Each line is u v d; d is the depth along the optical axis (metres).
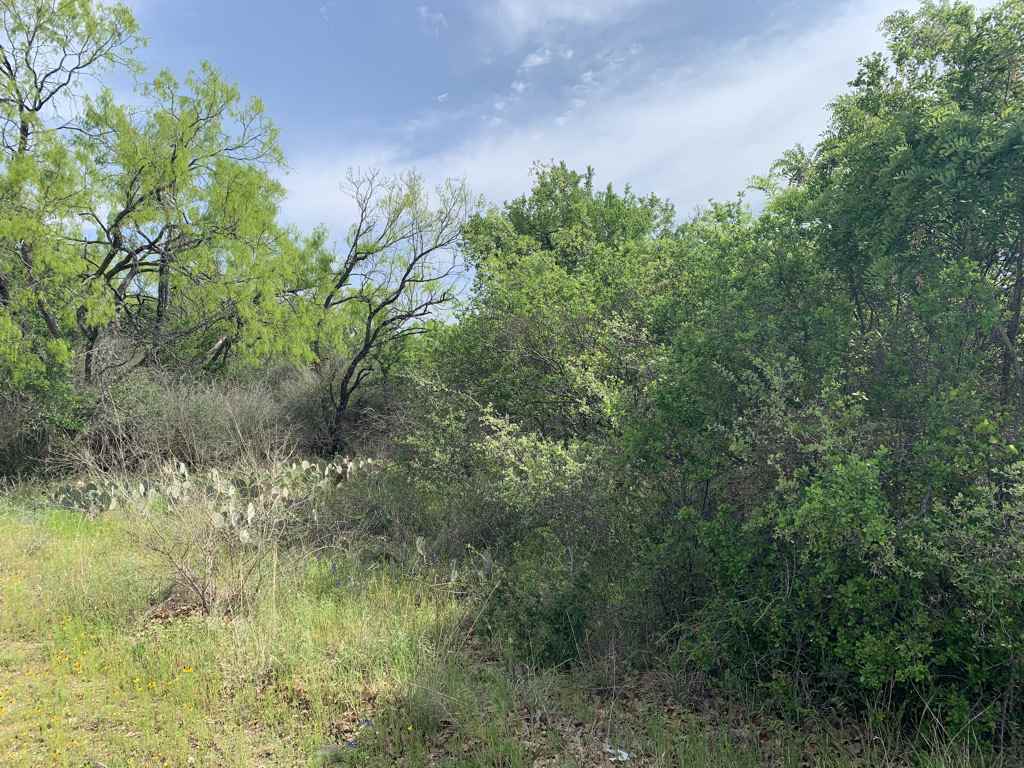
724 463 4.88
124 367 14.15
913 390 4.46
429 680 4.68
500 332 10.67
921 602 3.76
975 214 4.41
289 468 10.06
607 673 4.86
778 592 4.29
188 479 8.70
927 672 3.58
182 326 16.19
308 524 8.02
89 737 4.07
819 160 5.93
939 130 4.36
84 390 12.68
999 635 3.51
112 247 15.03
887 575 3.87
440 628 5.64
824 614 4.21
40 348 12.71
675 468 5.18
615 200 21.83
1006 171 4.20
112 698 4.52
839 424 4.20
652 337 7.99
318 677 4.83
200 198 15.80
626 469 5.46
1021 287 4.76
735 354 4.87
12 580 6.63
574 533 5.80
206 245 15.91
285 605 5.98
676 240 9.55
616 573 5.50
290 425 15.75
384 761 3.91
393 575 6.94
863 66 5.49
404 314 17.22
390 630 5.52
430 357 12.14
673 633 5.05
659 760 3.88
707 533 4.61
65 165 13.42
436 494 8.85
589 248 13.82
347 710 4.47
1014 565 3.52
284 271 16.67
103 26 15.42
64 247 13.19
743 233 6.17
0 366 12.27
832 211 5.08
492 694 4.59
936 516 3.87
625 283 9.86
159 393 12.93
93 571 6.69
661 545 4.96
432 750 4.05
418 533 8.21
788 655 4.41
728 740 3.99
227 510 7.14
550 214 21.22
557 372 9.72
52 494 10.38
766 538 4.52
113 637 5.42
